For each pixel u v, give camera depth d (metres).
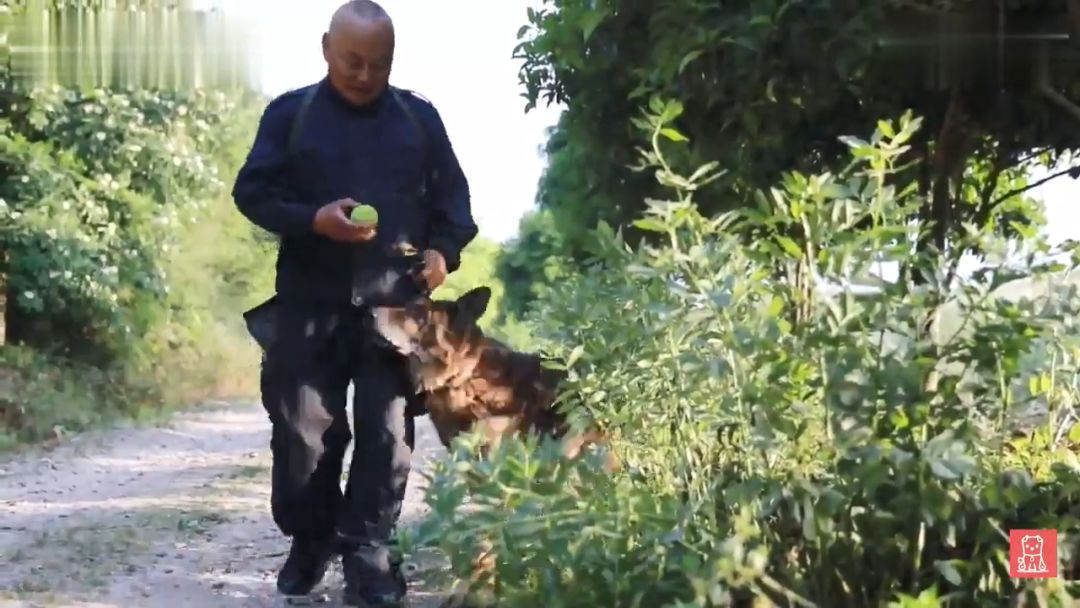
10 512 8.02
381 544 4.32
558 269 7.39
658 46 4.49
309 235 4.57
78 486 9.50
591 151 5.91
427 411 4.62
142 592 5.21
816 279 2.84
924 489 2.66
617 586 2.89
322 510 4.72
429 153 4.73
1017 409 2.89
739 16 4.26
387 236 4.59
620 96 5.67
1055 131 4.69
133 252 17.80
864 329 2.75
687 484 3.25
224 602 4.98
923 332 2.83
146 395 17.64
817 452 2.85
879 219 3.07
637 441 3.63
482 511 3.07
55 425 13.69
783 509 2.88
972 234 2.94
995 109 4.53
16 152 15.63
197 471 10.24
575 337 3.97
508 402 4.37
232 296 24.03
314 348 4.59
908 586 2.88
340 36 4.53
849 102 4.86
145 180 17.94
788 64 4.22
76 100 16.33
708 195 5.08
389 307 4.47
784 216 3.09
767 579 2.79
